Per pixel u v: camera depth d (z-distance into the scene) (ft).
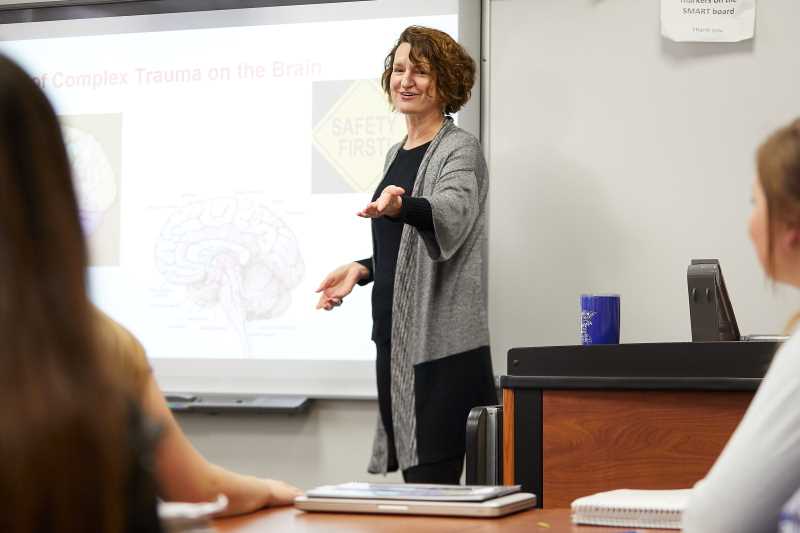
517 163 11.54
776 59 11.00
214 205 12.67
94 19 13.12
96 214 12.98
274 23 12.59
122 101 12.99
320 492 4.29
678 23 11.17
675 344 5.72
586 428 5.89
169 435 3.59
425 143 9.20
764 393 3.43
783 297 10.80
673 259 11.14
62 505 1.85
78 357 1.93
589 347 5.94
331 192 12.34
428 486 4.49
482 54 11.72
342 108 12.35
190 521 2.69
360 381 12.01
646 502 3.83
